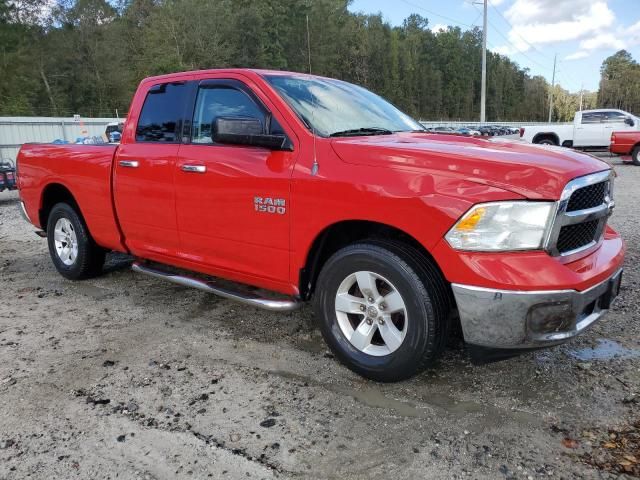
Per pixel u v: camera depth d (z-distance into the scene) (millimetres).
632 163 18062
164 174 4035
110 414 2910
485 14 36375
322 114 3586
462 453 2533
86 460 2520
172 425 2797
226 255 3764
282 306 3457
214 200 3699
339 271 3188
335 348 3314
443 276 2879
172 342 3859
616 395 3020
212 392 3131
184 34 51031
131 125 4453
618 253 3170
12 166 12508
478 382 3199
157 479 2379
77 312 4520
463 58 104625
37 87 46469
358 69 69062
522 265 2584
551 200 2588
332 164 3105
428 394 3070
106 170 4566
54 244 5453
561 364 3404
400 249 2920
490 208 2609
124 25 57031
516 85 125312
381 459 2504
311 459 2510
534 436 2656
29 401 3053
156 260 4445
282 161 3334
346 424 2787
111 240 4750
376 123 3877
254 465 2469
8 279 5594
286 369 3412
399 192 2812
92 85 48750
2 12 44906
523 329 2623
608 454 2500
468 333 2740
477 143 3193
